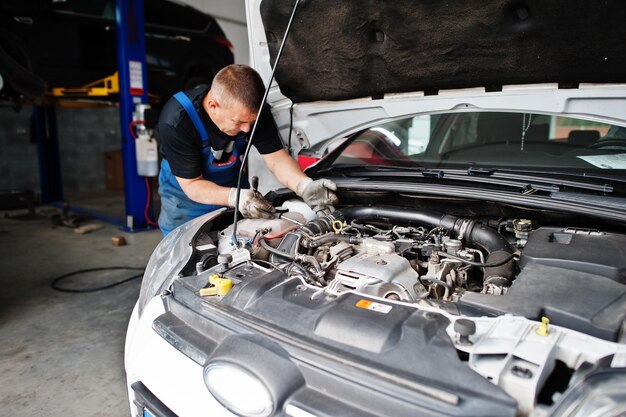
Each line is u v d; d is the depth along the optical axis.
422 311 0.93
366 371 0.79
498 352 0.80
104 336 2.48
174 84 5.61
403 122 2.31
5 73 3.81
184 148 1.84
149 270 1.48
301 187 1.77
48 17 4.48
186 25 5.69
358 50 1.65
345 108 1.99
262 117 1.93
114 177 8.01
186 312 1.10
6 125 6.62
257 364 0.87
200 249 1.37
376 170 1.88
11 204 5.61
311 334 0.90
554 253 1.11
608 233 1.23
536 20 1.26
